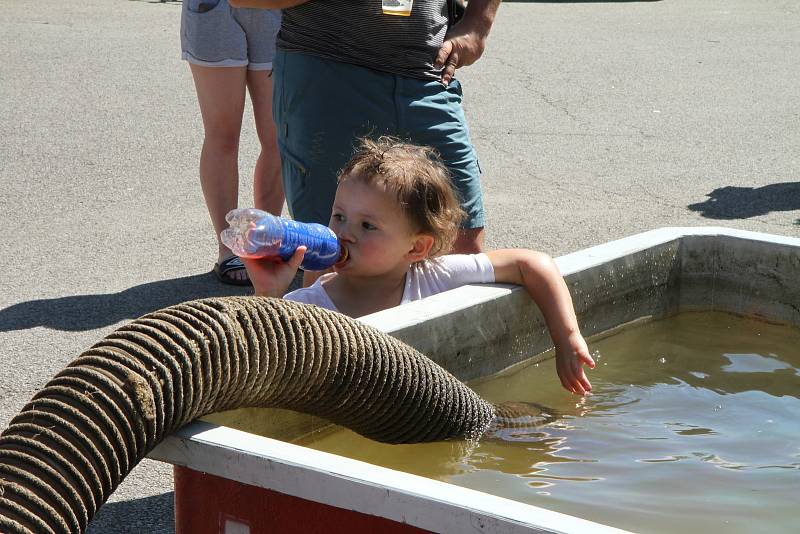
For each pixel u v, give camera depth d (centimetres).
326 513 188
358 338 240
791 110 1145
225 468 197
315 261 291
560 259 342
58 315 561
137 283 616
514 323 316
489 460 257
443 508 172
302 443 266
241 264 622
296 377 226
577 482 243
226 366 209
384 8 389
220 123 605
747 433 280
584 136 1019
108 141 966
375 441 266
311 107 400
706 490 239
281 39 414
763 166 914
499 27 1736
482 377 307
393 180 305
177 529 212
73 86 1202
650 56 1477
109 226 728
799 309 356
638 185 848
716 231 372
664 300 371
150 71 1295
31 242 690
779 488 242
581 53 1493
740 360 340
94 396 192
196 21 594
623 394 311
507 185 845
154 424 196
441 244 318
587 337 343
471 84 1260
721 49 1545
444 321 289
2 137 973
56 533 181
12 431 190
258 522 198
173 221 741
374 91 398
